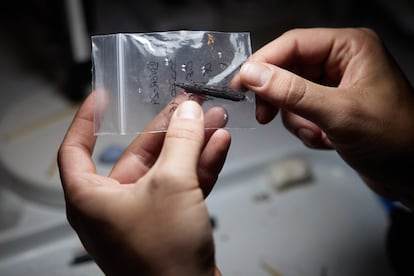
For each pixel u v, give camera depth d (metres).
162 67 0.25
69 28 0.35
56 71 0.42
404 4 0.43
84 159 0.24
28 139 0.36
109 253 0.21
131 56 0.25
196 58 0.25
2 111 0.39
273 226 0.32
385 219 0.32
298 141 0.37
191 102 0.23
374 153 0.27
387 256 0.30
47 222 0.32
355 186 0.34
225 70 0.25
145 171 0.26
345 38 0.28
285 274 0.29
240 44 0.26
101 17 0.44
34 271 0.30
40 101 0.40
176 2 0.46
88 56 0.36
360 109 0.25
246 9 0.47
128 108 0.25
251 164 0.35
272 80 0.24
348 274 0.29
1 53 0.45
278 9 0.48
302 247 0.31
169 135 0.22
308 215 0.33
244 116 0.26
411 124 0.26
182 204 0.20
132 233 0.21
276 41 0.28
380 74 0.27
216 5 0.48
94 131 0.25
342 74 0.29
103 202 0.21
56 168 0.34
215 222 0.32
